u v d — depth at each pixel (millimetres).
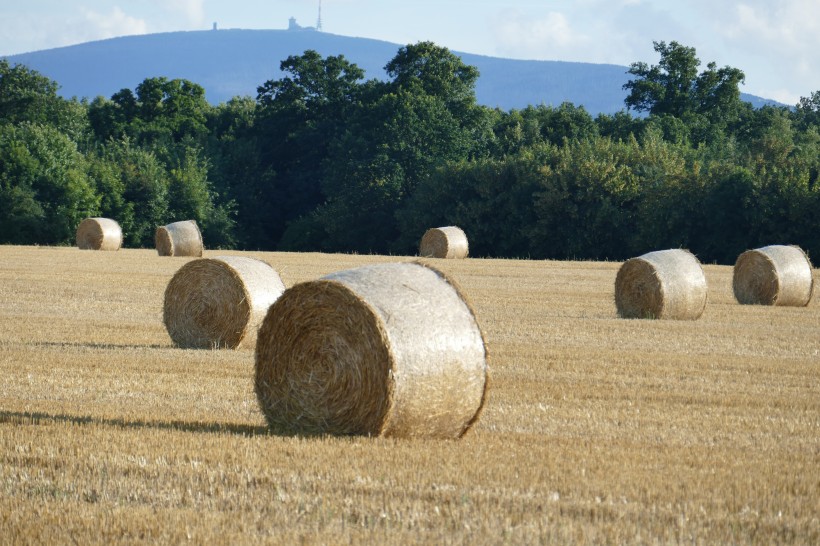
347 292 30578
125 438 28875
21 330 57969
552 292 91938
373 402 30062
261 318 53469
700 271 70125
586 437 30922
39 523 21156
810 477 25469
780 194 168625
